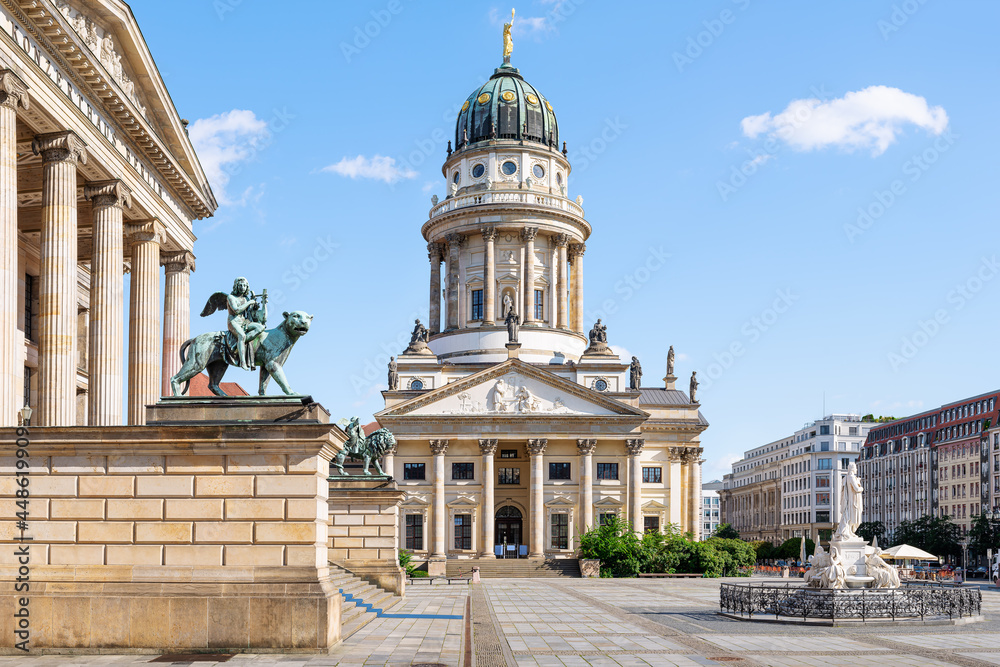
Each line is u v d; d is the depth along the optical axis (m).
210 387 28.92
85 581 26.88
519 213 119.50
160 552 27.11
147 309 47.53
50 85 36.06
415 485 103.75
